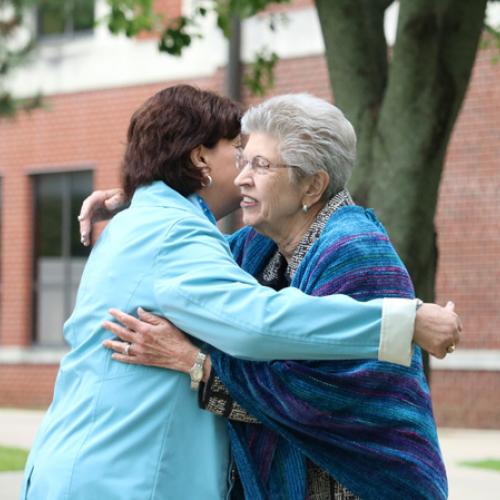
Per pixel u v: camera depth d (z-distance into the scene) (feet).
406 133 34.73
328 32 36.45
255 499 17.30
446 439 75.31
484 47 56.75
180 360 17.49
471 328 82.23
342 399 17.10
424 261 34.99
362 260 17.67
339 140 18.42
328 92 89.61
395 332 16.47
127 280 17.80
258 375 17.30
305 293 17.90
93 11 80.28
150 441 17.35
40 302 107.14
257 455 17.72
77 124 105.50
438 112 34.68
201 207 18.92
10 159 108.58
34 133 107.45
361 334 16.53
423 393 17.70
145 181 18.90
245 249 20.45
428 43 34.42
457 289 82.89
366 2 36.40
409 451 17.21
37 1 79.82
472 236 82.48
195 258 17.49
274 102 18.42
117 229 18.44
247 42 93.20
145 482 17.15
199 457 17.53
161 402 17.47
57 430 17.80
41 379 105.29
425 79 34.65
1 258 108.58
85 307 18.17
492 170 81.82
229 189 19.31
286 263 19.81
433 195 35.06
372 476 17.17
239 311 16.78
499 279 81.35
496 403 80.89
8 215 108.47
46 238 107.24
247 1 47.88
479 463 61.67
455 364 82.64
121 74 103.35
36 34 107.14
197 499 17.40
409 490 17.12
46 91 106.83
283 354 16.75
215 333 16.98
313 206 18.80
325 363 17.52
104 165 103.96
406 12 34.55
